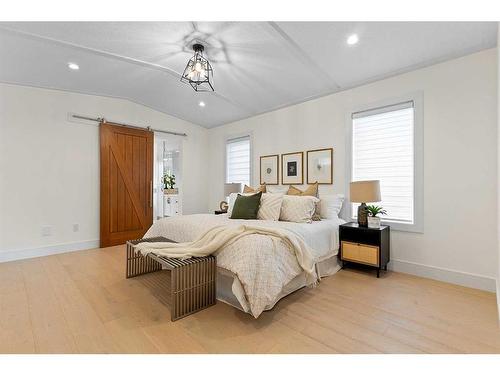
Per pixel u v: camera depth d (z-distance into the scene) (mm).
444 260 2635
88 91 3916
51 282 2607
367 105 3197
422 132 2758
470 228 2484
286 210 3127
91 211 4066
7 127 3369
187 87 3828
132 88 3910
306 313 1990
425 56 2592
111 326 1801
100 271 2951
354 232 2924
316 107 3752
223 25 2371
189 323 1852
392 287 2486
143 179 4625
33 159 3555
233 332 1736
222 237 2127
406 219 2938
